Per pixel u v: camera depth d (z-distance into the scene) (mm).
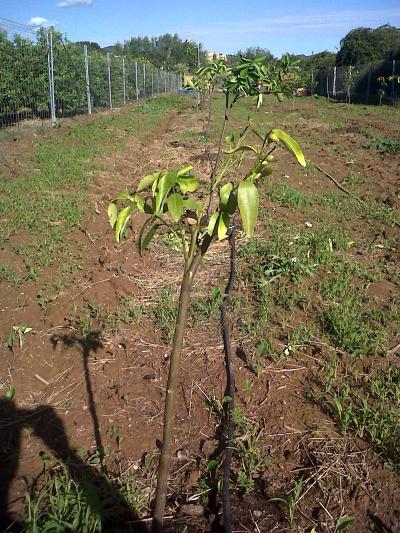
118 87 23984
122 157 11445
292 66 2666
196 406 3484
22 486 2852
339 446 3088
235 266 5375
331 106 26344
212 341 4160
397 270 5559
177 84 47375
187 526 2625
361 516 2658
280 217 7352
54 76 15234
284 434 3219
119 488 2854
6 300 4707
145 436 3244
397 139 13961
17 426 3322
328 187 9281
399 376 3691
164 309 4559
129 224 6879
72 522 2562
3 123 12930
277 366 3857
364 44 36188
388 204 8055
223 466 2963
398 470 2889
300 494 2783
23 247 5812
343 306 4602
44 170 9328
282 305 4703
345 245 6184
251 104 26594
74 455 3092
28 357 3963
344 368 3824
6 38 12766
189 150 12758
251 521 2639
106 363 3910
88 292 4852
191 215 2078
